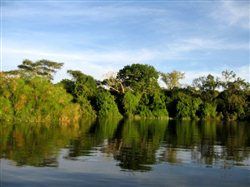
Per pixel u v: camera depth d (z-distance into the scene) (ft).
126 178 72.69
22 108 206.08
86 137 144.77
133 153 106.22
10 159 87.04
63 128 179.52
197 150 118.21
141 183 69.41
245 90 423.23
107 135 157.58
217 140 154.10
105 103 331.77
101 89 369.30
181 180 73.05
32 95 209.36
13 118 204.95
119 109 363.76
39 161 86.33
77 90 328.08
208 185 70.08
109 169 80.69
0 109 200.44
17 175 71.61
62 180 69.36
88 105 321.32
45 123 205.16
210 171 82.38
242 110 391.65
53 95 215.72
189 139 154.51
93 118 312.71
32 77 225.15
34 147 108.47
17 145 110.93
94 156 97.71
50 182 67.67
